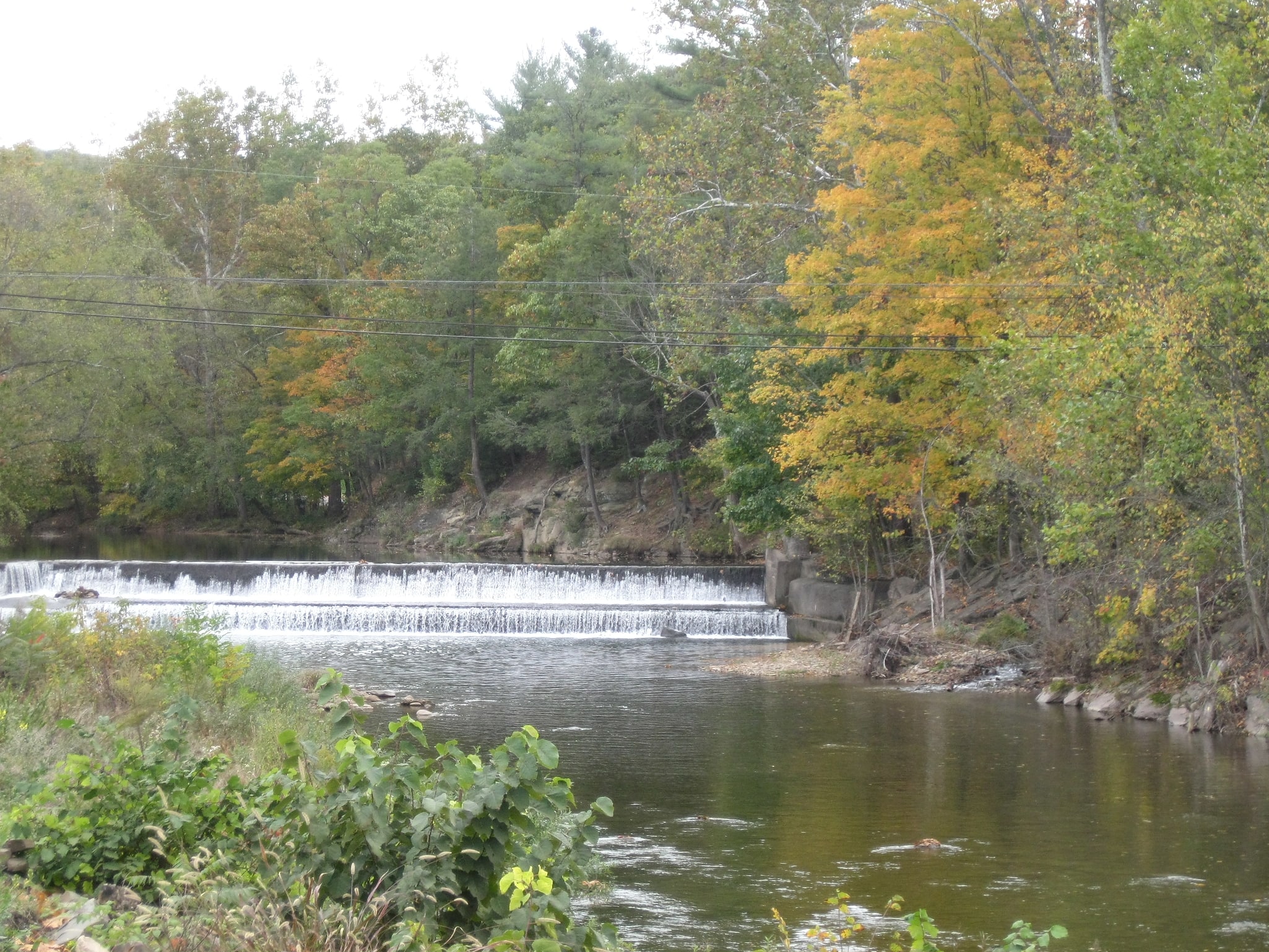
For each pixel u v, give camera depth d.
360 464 67.75
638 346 45.56
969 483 29.59
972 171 28.64
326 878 6.59
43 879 7.38
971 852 12.85
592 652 31.88
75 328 45.84
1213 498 20.86
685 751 18.70
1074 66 28.55
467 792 6.68
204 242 73.44
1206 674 21.59
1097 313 23.11
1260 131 21.03
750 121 41.16
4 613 34.03
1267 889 11.52
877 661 27.78
